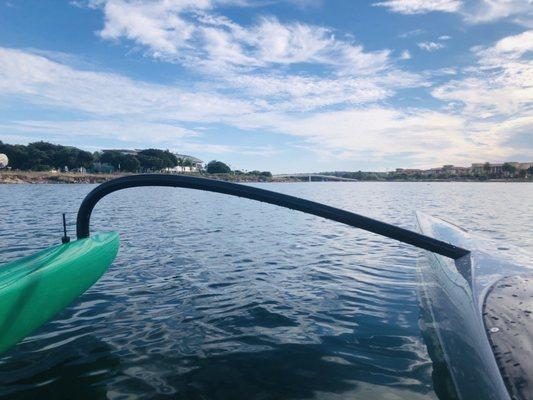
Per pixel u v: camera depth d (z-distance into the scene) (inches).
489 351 99.3
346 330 179.0
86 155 5954.7
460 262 175.6
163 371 142.6
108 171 6456.7
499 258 179.5
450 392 123.8
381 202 1353.3
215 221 686.5
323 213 169.8
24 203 1149.7
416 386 130.0
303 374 140.0
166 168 7253.9
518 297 129.2
